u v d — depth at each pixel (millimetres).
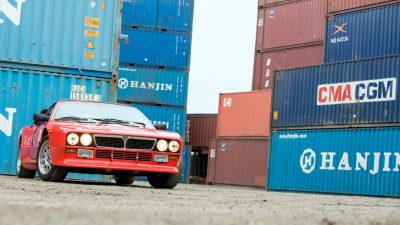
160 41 43750
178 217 4980
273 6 45688
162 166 14352
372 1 34250
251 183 42594
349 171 29562
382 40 31859
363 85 29453
